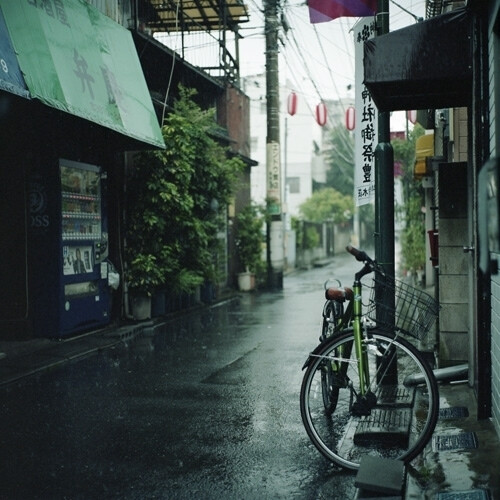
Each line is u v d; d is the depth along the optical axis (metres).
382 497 3.85
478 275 5.12
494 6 4.23
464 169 7.19
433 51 5.11
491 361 5.07
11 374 7.45
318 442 4.46
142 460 4.66
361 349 4.54
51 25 8.28
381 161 6.77
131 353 9.08
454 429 4.96
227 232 19.20
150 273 11.85
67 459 4.70
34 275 9.73
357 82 8.14
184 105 13.33
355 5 7.53
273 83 20.56
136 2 12.21
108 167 11.69
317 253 40.56
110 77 9.69
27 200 9.65
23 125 9.52
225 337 10.55
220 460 4.64
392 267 6.75
